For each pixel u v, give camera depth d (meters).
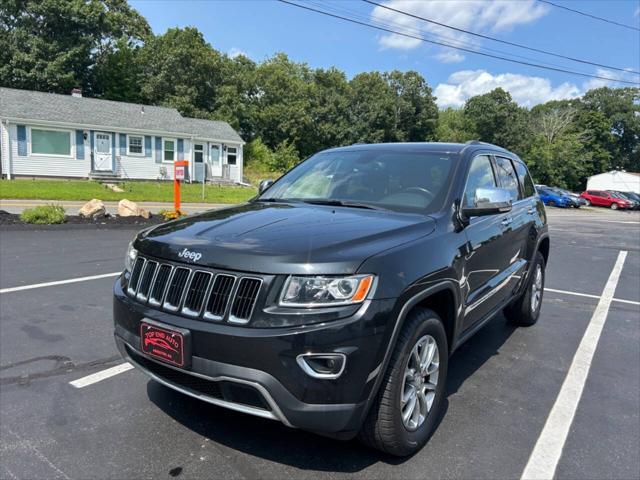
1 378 3.75
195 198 22.45
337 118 51.31
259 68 51.31
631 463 2.90
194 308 2.57
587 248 13.94
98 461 2.74
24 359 4.12
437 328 2.97
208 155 31.08
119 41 42.78
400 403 2.67
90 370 3.94
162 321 2.62
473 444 3.05
